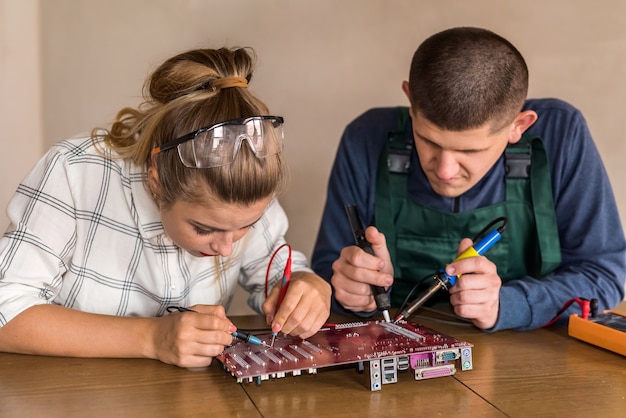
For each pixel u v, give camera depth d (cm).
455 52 137
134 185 132
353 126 182
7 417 95
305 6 254
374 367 108
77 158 132
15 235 124
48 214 127
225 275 148
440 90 135
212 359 120
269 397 104
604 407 104
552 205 166
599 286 161
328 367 117
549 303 148
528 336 141
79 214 132
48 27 247
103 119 254
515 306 144
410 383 112
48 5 246
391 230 172
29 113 246
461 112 134
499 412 101
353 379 112
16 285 122
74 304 136
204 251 123
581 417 100
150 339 119
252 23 254
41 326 118
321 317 124
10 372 112
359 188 176
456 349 116
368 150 176
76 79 251
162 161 116
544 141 171
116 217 134
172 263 138
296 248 265
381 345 117
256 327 139
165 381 109
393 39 256
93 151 133
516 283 152
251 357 112
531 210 168
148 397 103
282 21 254
